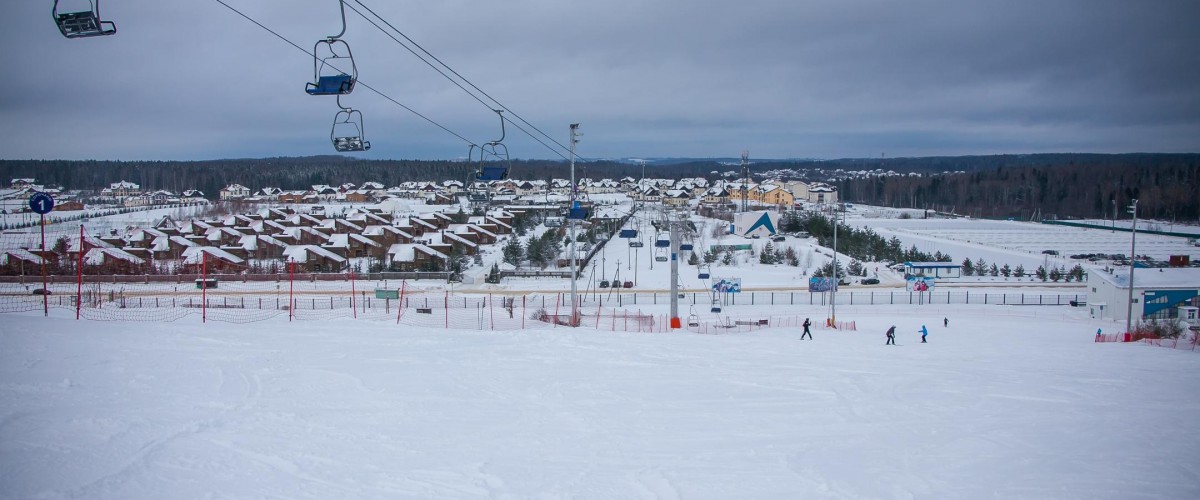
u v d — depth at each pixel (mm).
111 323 19641
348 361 15547
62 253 54844
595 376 14820
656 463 9523
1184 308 36250
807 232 80812
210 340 17500
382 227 73000
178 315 31844
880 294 46906
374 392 12883
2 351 14891
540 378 14492
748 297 44906
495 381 14102
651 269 57500
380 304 39281
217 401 11836
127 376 13219
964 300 44594
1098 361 19031
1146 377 16094
